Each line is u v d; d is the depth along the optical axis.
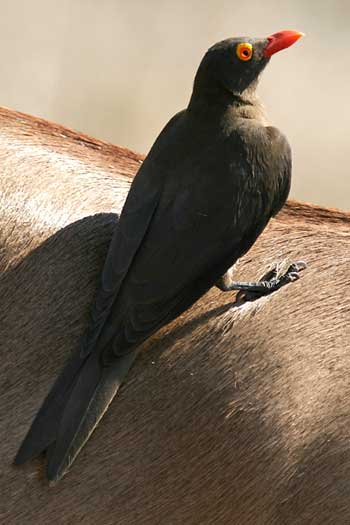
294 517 11.36
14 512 11.30
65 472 10.66
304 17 29.58
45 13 28.83
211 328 11.52
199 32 28.89
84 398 10.41
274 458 11.32
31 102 27.34
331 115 28.05
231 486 11.38
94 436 11.33
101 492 11.35
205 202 10.49
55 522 11.36
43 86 27.52
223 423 11.34
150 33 28.73
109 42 28.44
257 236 10.88
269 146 10.78
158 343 11.44
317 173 27.25
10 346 11.43
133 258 10.41
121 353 10.26
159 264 10.36
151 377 11.38
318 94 28.28
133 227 10.48
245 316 11.58
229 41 11.36
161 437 11.34
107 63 28.00
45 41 28.25
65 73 27.72
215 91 11.15
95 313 10.45
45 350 11.39
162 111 27.58
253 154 10.70
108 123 27.27
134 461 11.35
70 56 28.00
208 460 11.35
